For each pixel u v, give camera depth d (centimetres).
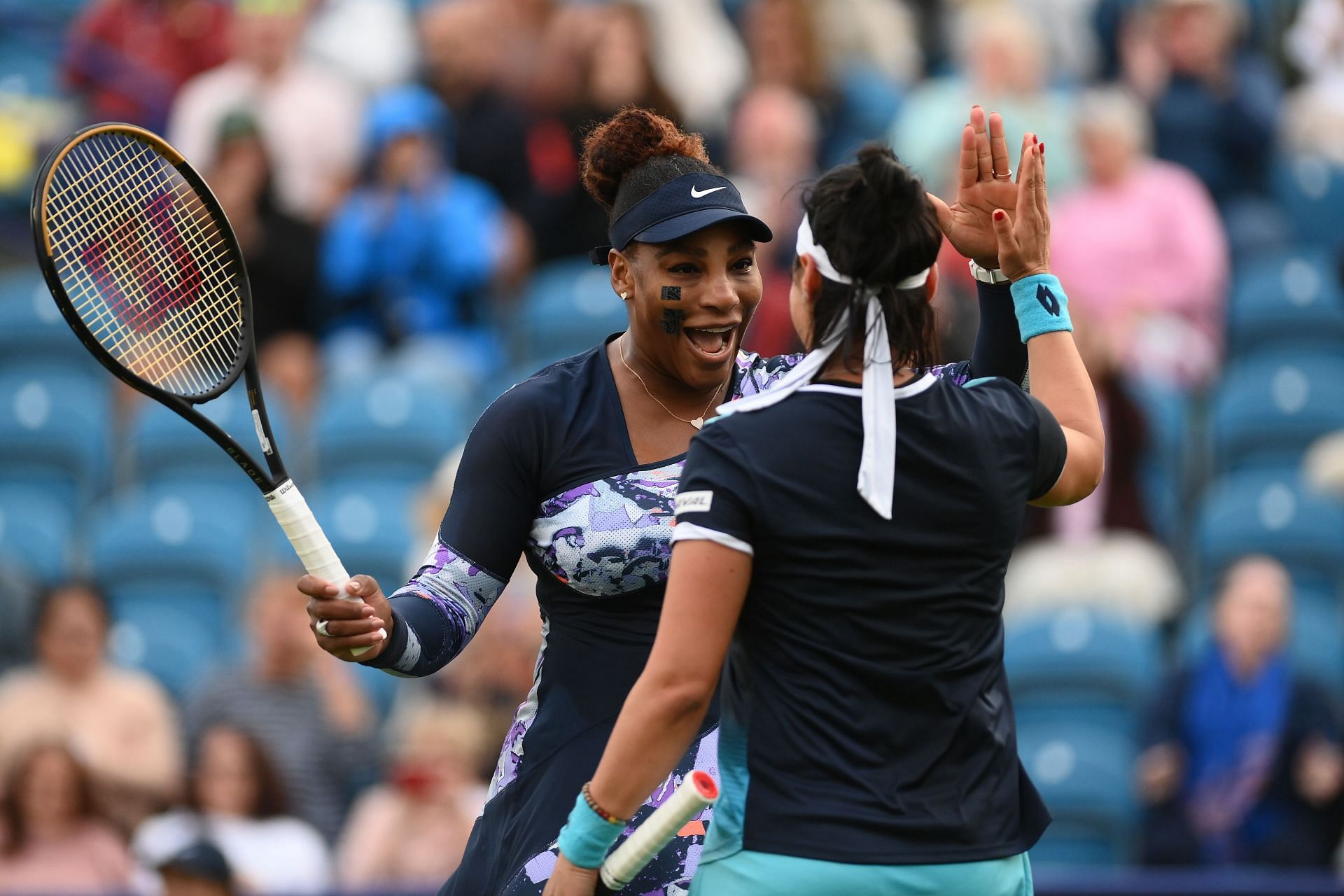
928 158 3388
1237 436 3041
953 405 973
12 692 2442
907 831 936
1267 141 3572
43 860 2222
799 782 948
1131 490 2752
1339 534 2792
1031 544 2781
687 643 948
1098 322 2934
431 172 3328
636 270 1127
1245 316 3284
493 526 1147
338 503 2970
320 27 3825
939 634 953
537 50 3575
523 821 1142
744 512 948
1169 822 2352
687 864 1116
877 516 945
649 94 3434
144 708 2461
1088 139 3262
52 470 3164
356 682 2653
